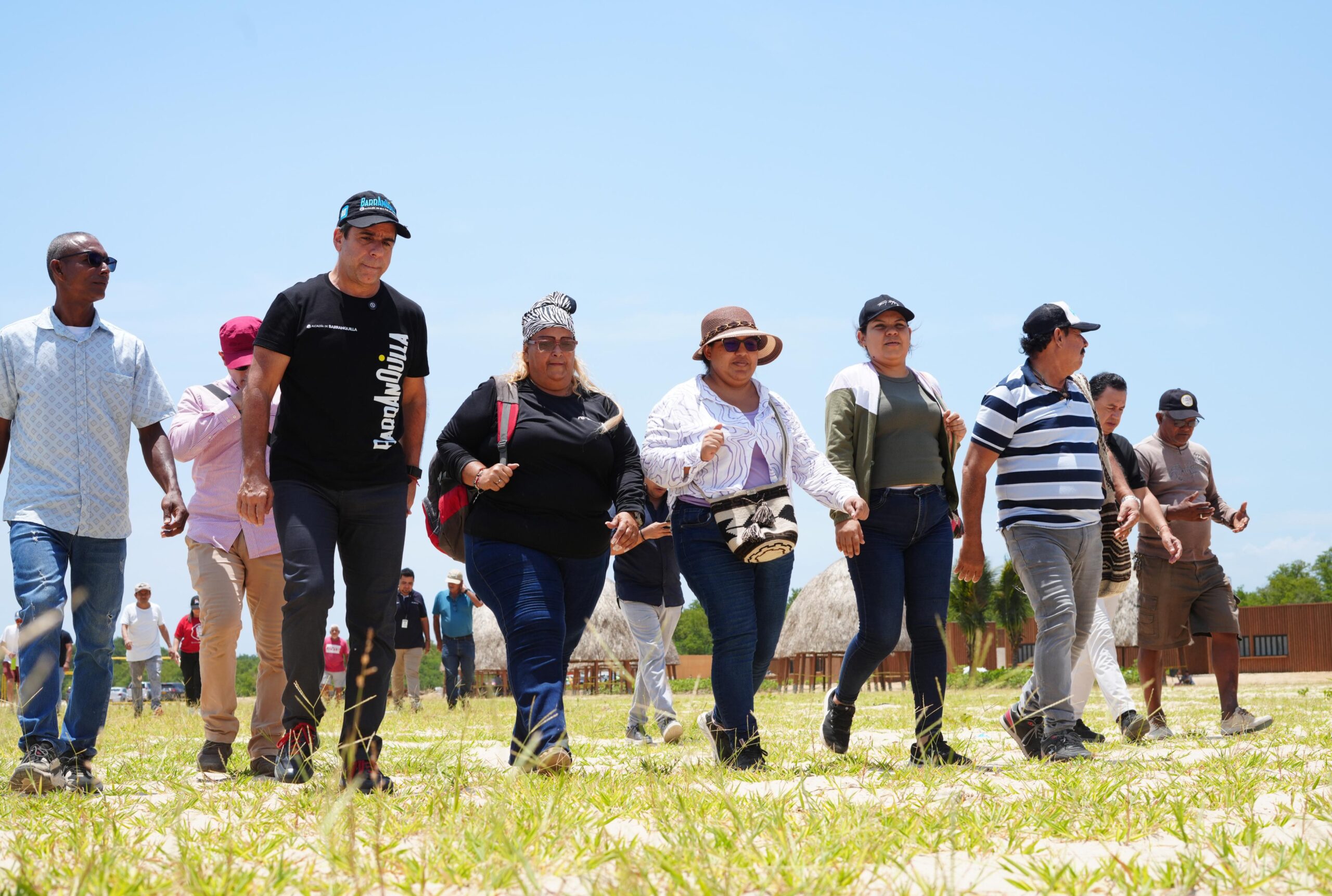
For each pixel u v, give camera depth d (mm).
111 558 5262
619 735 9438
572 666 27531
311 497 4898
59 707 4898
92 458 5219
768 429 5578
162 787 5105
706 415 5535
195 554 5934
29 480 5129
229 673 5984
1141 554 8133
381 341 5027
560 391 5473
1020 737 5895
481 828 3168
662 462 5445
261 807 3967
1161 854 3090
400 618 16531
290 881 2695
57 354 5223
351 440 4938
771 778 4777
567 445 5270
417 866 2785
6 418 5250
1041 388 6008
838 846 2992
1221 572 8055
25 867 2760
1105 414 7832
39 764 4688
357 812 3580
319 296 4973
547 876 2768
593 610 5496
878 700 16547
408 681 16828
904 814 3492
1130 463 7844
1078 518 5875
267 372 4887
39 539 5043
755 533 5250
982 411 6047
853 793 4156
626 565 8422
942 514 5723
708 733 5457
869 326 5770
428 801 3785
